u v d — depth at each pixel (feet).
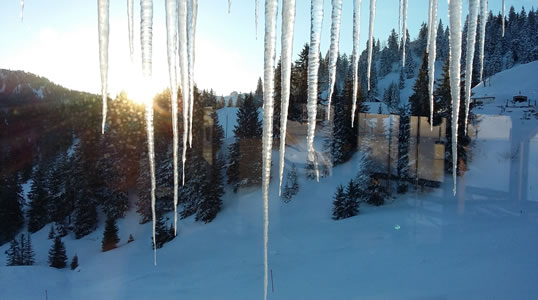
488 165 63.10
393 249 43.27
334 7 6.25
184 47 6.37
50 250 62.08
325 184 73.77
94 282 50.88
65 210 77.82
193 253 56.08
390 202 63.93
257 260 49.85
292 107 64.75
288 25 5.92
